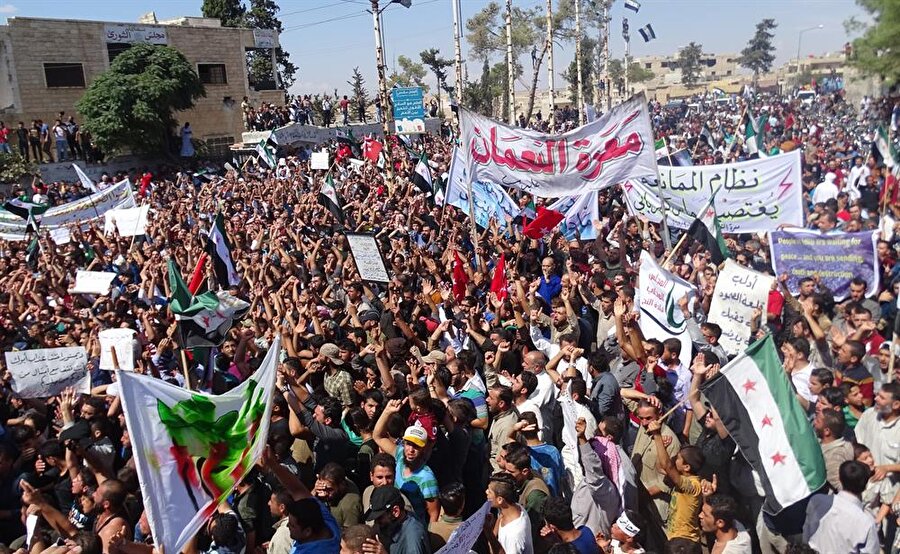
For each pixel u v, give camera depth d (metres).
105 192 19.16
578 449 5.92
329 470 5.70
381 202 19.67
